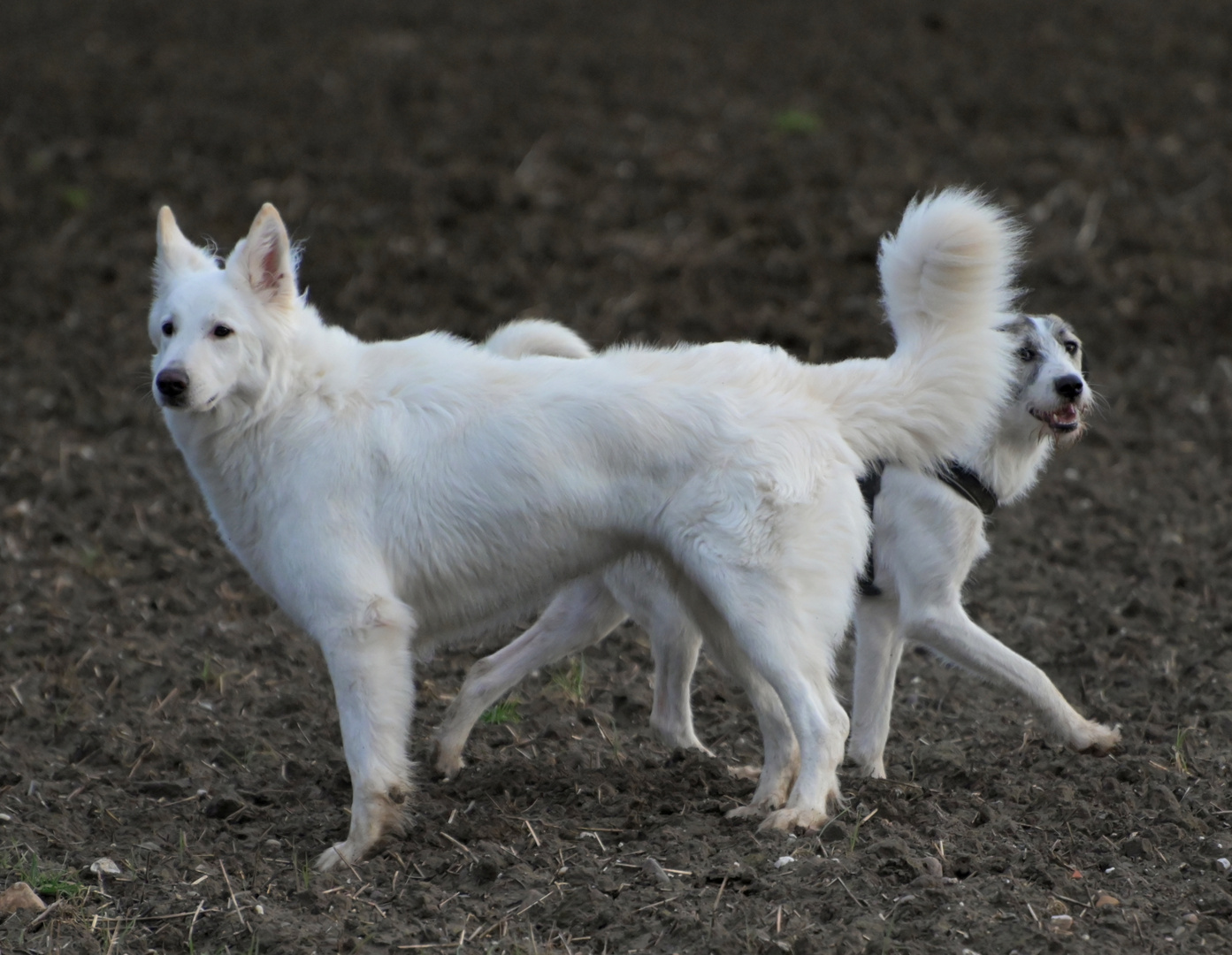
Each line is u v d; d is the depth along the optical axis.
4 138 25.25
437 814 8.34
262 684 10.84
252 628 11.95
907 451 8.47
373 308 19.75
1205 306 19.89
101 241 21.84
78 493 14.90
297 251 9.07
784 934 6.57
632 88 27.70
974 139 24.95
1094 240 21.50
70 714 10.05
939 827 7.75
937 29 32.03
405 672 7.87
